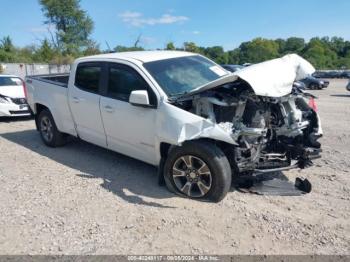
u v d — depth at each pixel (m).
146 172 5.52
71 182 5.16
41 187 5.00
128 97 5.08
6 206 4.43
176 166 4.58
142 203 4.43
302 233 3.70
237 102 4.35
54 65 41.94
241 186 4.79
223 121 4.45
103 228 3.86
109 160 6.15
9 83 10.85
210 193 4.35
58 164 6.00
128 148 5.29
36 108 7.21
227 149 4.37
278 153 4.70
